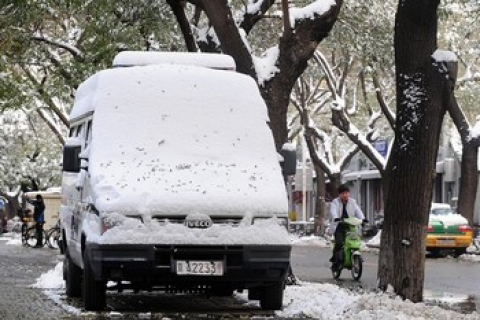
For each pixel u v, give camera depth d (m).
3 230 93.69
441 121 22.33
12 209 120.38
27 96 43.91
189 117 22.03
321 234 83.38
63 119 62.44
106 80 22.69
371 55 49.31
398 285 22.44
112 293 26.45
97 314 20.55
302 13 29.39
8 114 108.50
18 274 33.69
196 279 20.14
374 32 48.81
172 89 22.44
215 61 24.20
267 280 20.42
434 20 21.92
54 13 42.56
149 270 19.86
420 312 20.22
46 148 114.50
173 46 42.06
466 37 62.78
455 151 90.25
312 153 79.00
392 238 22.59
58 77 45.94
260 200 20.38
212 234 19.95
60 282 29.03
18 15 37.00
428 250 55.22
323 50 69.19
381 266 22.86
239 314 21.00
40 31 44.38
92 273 20.92
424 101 21.98
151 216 19.91
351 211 35.34
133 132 21.69
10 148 110.75
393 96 78.88
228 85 22.67
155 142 21.52
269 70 29.22
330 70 68.44
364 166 117.69
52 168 113.75
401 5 22.02
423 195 22.36
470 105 69.38
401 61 22.19
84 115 23.86
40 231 60.47
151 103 22.20
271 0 32.44
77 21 46.25
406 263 22.39
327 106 92.31
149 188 20.23
